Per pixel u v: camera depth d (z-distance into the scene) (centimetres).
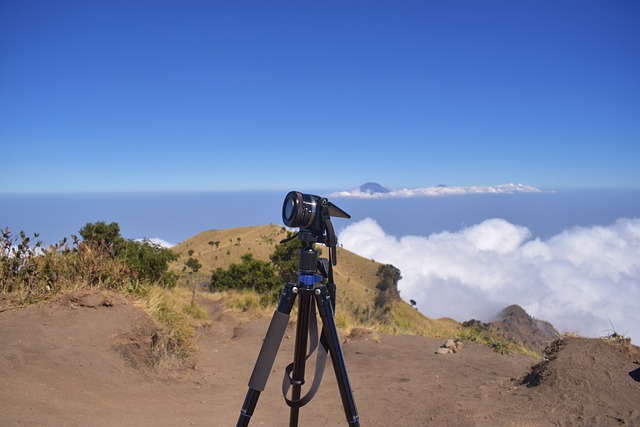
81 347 491
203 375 573
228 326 955
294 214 225
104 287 648
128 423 346
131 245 1154
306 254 234
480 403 424
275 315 231
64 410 339
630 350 450
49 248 662
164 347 573
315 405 463
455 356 656
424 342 752
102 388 427
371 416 423
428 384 520
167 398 452
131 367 505
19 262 634
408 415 415
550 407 384
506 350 707
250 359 687
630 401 368
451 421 386
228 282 2105
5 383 356
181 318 682
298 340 242
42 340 481
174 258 1295
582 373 418
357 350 688
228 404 465
